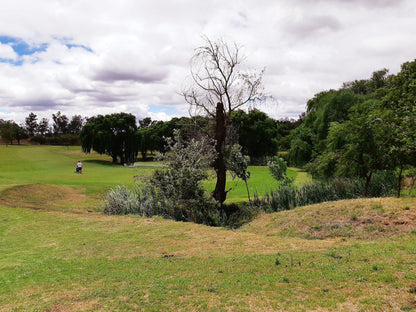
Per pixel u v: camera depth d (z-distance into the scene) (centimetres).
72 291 688
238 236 1201
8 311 595
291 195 1788
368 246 846
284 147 7631
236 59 2203
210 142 2038
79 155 8338
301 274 660
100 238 1263
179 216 1792
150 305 570
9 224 1534
